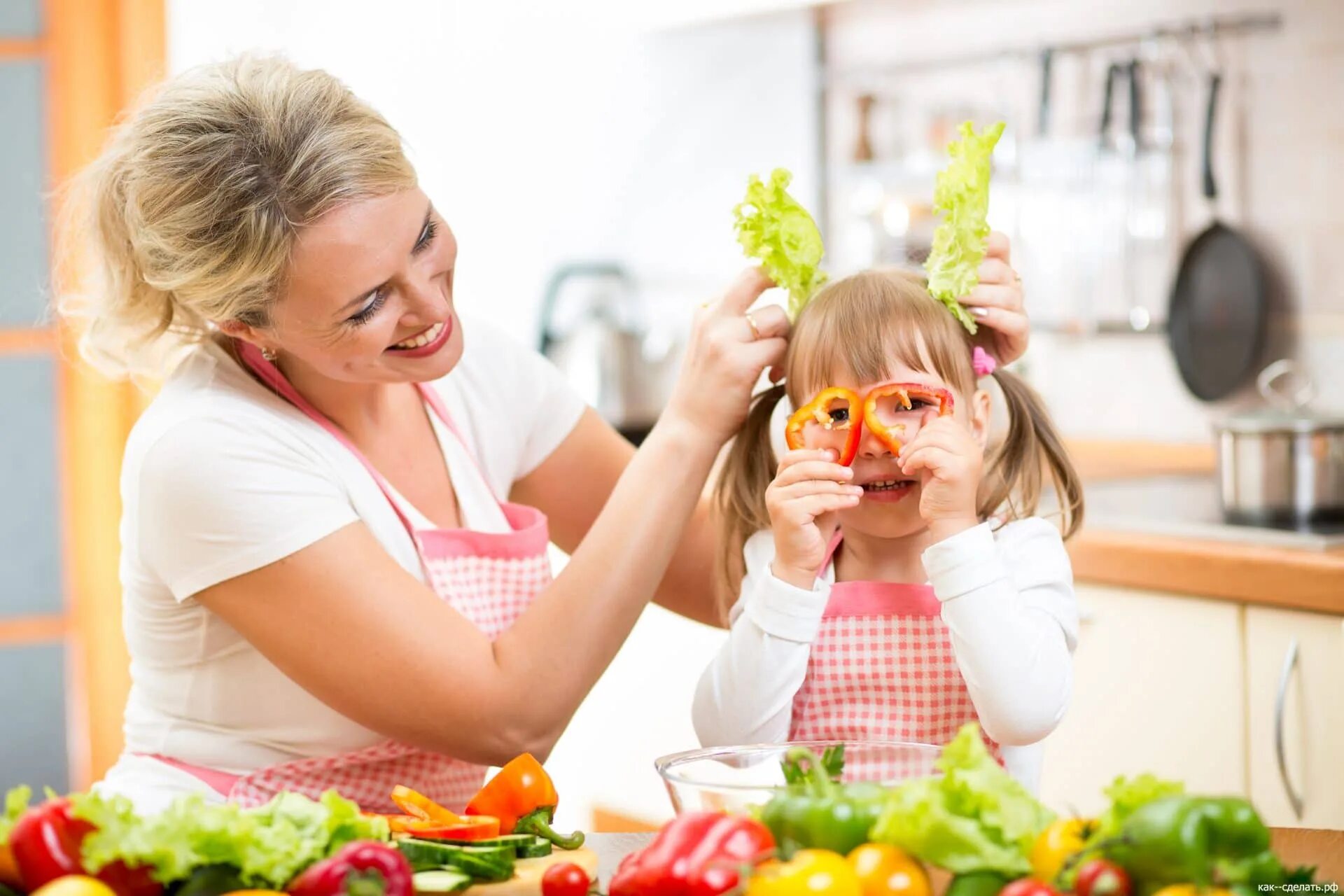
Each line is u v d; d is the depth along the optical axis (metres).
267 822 0.93
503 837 1.05
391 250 1.25
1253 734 2.04
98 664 3.36
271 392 1.41
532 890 0.98
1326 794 1.96
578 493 1.67
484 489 1.54
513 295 3.83
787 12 3.27
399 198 1.26
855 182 3.25
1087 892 0.80
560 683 1.32
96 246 1.38
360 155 1.24
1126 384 2.89
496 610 1.46
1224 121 2.67
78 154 3.31
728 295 1.42
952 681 1.40
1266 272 2.65
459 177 3.77
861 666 1.42
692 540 1.64
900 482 1.38
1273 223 2.63
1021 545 1.39
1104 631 2.21
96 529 3.34
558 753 3.09
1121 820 0.86
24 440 3.30
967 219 1.37
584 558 1.34
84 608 3.34
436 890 0.96
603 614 1.33
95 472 3.33
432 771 1.43
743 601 1.48
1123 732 2.19
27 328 3.29
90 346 1.45
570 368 3.65
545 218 3.83
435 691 1.28
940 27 3.09
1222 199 2.69
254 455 1.31
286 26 3.52
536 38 3.78
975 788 0.87
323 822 0.93
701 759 1.02
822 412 1.35
